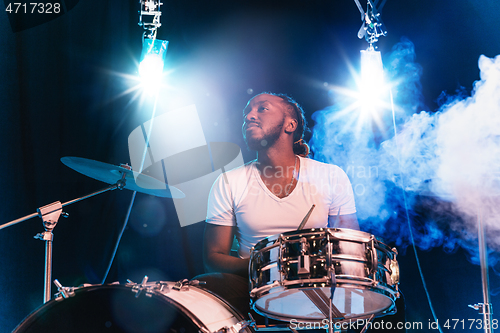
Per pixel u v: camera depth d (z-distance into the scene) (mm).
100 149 3172
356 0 3285
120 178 2455
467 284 2877
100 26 3293
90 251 3043
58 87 3129
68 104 3133
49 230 2178
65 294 1393
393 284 1683
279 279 1588
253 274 1717
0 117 2904
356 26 3566
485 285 2121
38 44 3098
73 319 1386
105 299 1398
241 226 2400
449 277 2947
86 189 3117
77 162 2318
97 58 3256
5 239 2812
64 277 2947
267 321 1975
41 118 3045
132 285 1421
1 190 2844
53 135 3064
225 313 1525
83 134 3137
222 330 1396
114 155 3193
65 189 3053
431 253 3039
